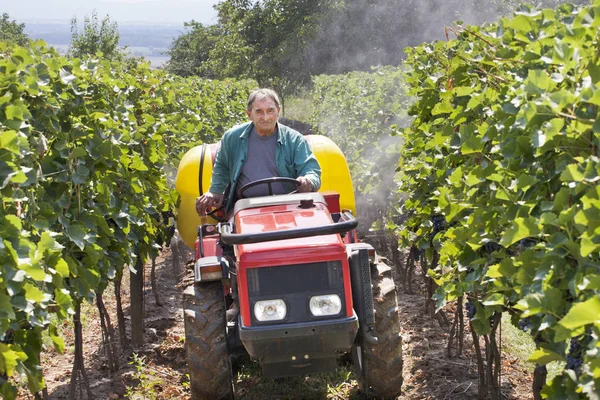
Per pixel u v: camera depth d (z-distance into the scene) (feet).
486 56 16.76
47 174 16.03
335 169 22.00
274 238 15.25
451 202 14.53
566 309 9.78
